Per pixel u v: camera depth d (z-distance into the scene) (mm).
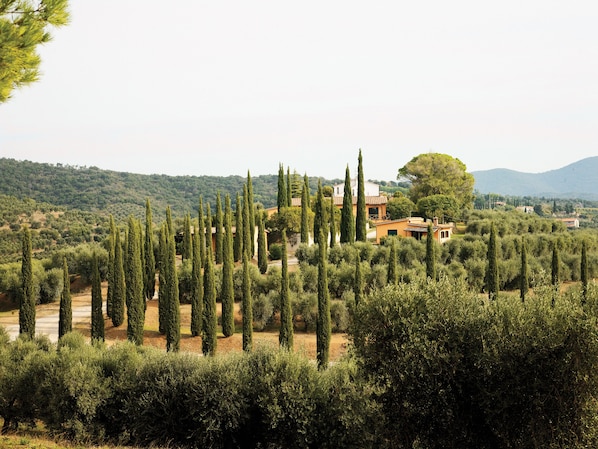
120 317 47844
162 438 24250
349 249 59500
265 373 23453
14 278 62188
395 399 19000
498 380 17484
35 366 26016
